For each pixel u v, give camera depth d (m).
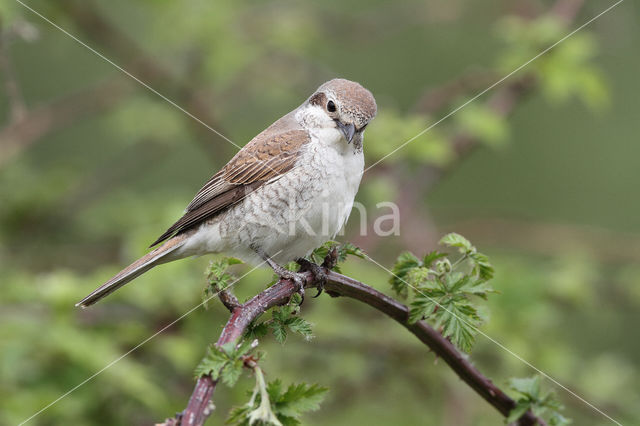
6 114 14.05
